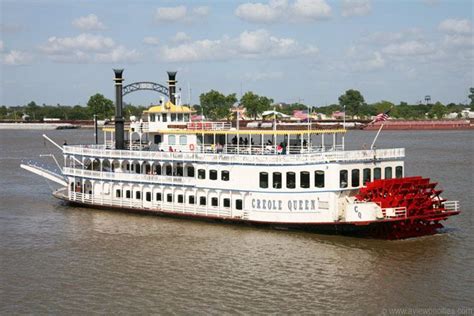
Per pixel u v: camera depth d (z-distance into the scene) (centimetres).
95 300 4238
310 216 5706
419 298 4188
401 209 5456
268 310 4016
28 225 6538
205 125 6862
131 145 7456
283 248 5338
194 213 6412
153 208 6762
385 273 4675
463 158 13162
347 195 5722
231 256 5141
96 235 5994
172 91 8294
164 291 4372
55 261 5150
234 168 6103
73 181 7606
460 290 4316
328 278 4575
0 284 4588
